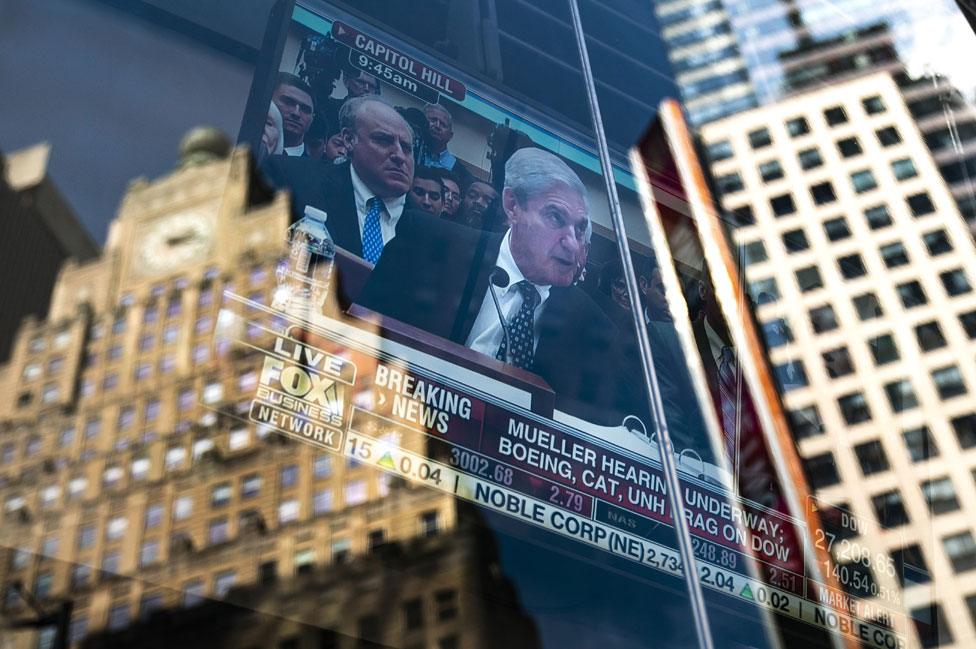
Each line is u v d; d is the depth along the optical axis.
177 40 11.41
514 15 15.14
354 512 9.74
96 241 10.08
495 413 10.91
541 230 12.66
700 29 21.11
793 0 25.08
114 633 8.58
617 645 10.38
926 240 21.64
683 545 11.42
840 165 22.58
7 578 8.43
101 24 11.03
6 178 9.81
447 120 12.70
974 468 19.78
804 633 11.86
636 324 12.89
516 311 11.76
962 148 23.75
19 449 8.93
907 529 13.95
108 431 9.34
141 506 9.14
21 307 9.39
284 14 11.95
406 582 9.64
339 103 11.91
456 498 10.20
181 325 10.03
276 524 9.47
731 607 11.36
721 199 16.42
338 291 10.73
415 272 11.32
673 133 16.75
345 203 11.32
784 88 23.55
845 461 14.36
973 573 19.34
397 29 13.06
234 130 11.21
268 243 10.66
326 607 9.30
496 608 9.86
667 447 12.05
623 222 13.91
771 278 16.44
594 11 16.89
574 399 11.59
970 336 20.44
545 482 10.81
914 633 12.86
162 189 10.68
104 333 9.72
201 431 9.59
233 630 9.02
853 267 20.22
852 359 16.59
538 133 13.67
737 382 13.84
